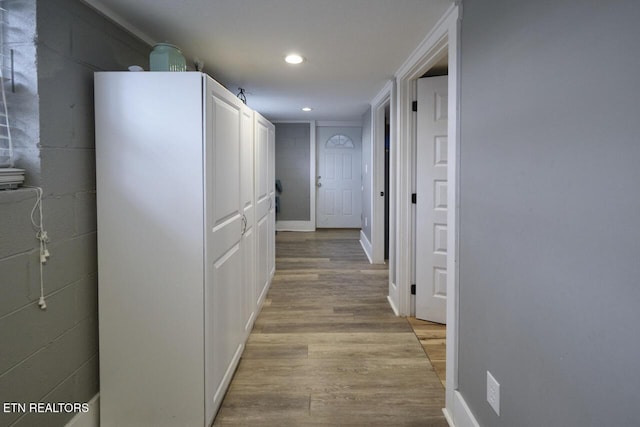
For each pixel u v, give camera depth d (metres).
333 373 2.15
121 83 1.58
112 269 1.63
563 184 0.94
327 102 4.46
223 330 1.88
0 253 1.20
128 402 1.66
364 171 5.56
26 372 1.30
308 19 1.90
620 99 0.76
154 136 1.59
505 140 1.25
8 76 1.35
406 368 2.21
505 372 1.28
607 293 0.80
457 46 1.66
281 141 6.89
